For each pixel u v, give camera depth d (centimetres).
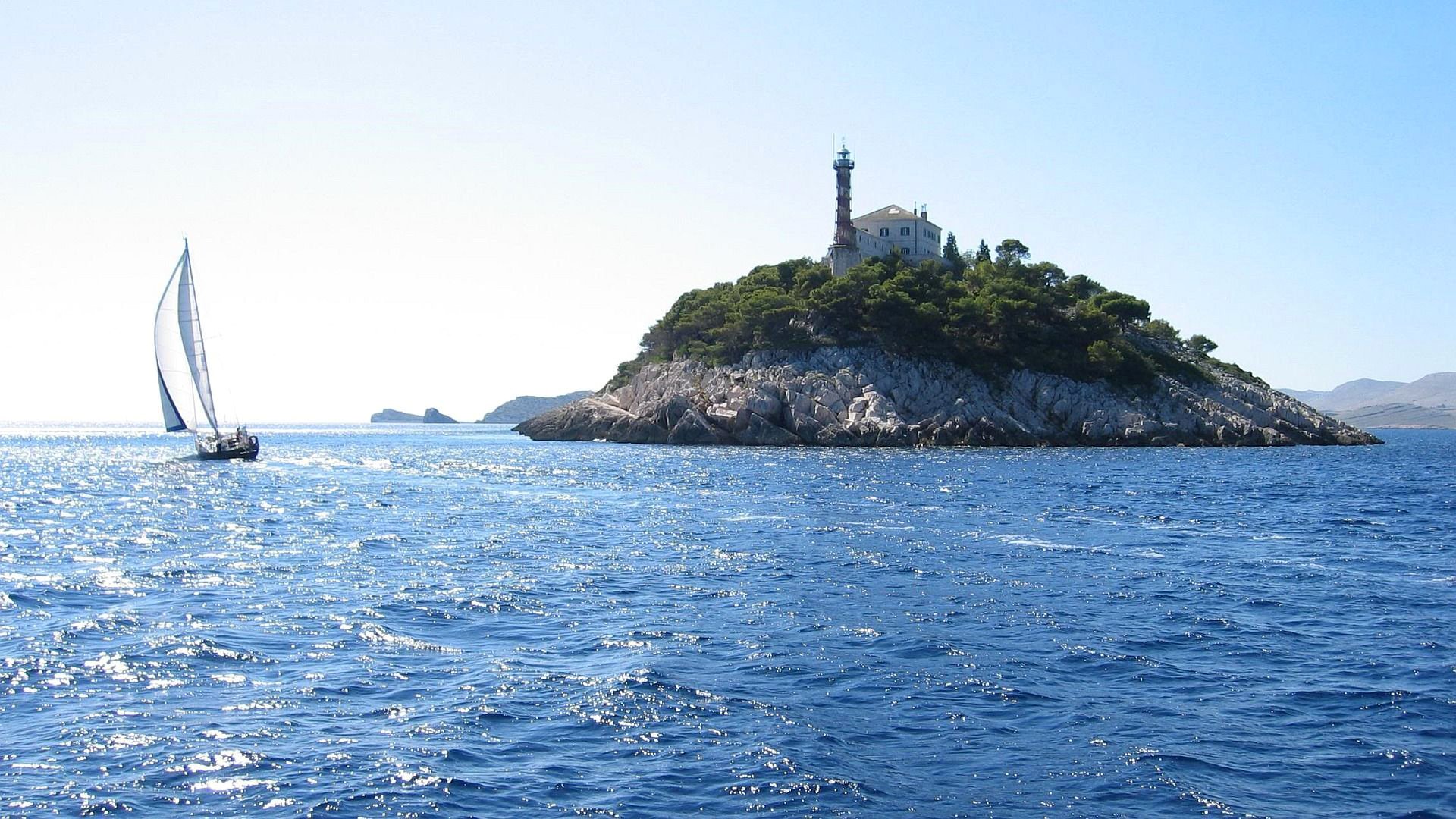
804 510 6206
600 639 2839
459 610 3238
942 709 2208
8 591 3612
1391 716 2159
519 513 6266
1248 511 6147
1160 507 6372
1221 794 1758
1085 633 2892
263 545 4844
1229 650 2708
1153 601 3344
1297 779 1825
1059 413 15212
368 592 3575
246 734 2047
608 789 1777
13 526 5788
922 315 15788
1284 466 10612
